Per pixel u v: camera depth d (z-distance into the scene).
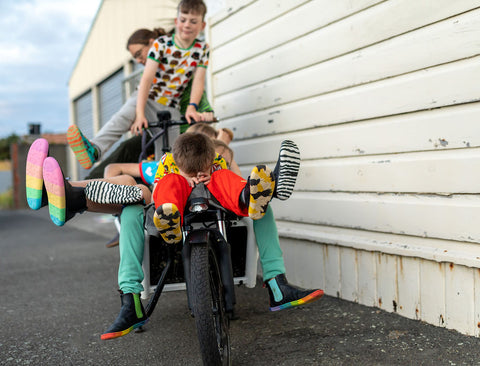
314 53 3.36
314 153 3.42
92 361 2.43
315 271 3.44
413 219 2.71
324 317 2.87
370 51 2.93
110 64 10.03
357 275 3.09
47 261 5.33
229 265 2.10
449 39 2.46
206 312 1.91
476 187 2.37
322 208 3.38
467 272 2.41
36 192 2.28
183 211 2.22
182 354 2.46
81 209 2.33
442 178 2.53
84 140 3.27
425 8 2.58
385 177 2.87
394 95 2.78
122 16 9.12
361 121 3.03
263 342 2.54
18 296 3.80
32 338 2.80
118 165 2.90
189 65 3.66
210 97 4.61
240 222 2.44
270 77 3.82
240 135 4.22
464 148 2.43
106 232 7.68
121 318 2.18
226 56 4.35
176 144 2.21
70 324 3.04
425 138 2.61
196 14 3.45
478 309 2.37
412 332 2.52
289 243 3.68
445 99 2.50
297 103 3.55
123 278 2.26
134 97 3.71
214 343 1.91
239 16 4.14
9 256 5.81
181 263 2.51
